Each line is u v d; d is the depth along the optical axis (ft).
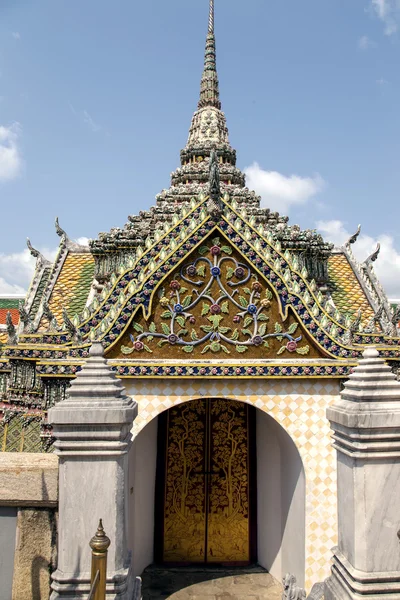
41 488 21.06
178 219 30.99
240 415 39.99
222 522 39.19
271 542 36.73
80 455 19.33
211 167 30.19
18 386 35.40
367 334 32.78
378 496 19.38
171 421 39.78
